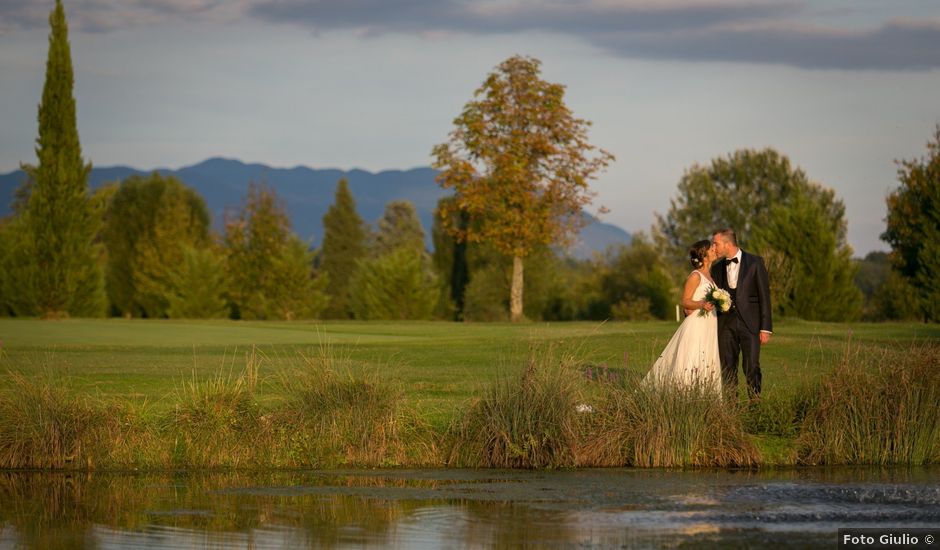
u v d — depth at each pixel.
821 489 14.05
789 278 56.81
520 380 17.28
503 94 77.62
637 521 12.19
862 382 17.44
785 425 17.28
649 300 91.75
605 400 17.22
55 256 65.00
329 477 15.45
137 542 11.35
